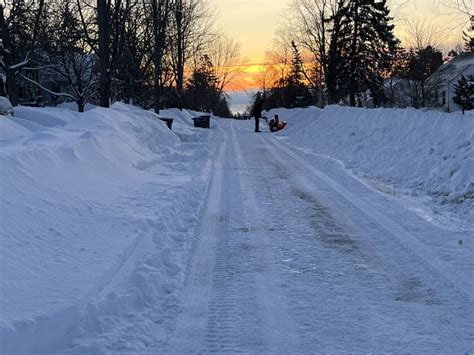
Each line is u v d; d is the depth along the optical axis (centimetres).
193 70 5709
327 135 2119
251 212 895
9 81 2256
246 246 702
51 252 565
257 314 489
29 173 717
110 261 560
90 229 668
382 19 3812
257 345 430
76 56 3559
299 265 625
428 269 601
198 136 2356
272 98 8744
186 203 938
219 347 427
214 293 541
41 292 468
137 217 745
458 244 690
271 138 2462
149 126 1669
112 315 475
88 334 439
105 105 1809
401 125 1542
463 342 432
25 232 582
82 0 3353
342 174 1289
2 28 2291
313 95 7144
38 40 2680
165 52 3434
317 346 427
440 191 982
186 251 679
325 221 828
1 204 598
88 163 945
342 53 3909
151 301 518
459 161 1025
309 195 1034
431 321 471
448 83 5503
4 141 988
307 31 4431
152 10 2889
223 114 9925
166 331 456
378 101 4091
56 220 652
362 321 472
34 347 406
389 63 4103
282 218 852
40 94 3781
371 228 779
